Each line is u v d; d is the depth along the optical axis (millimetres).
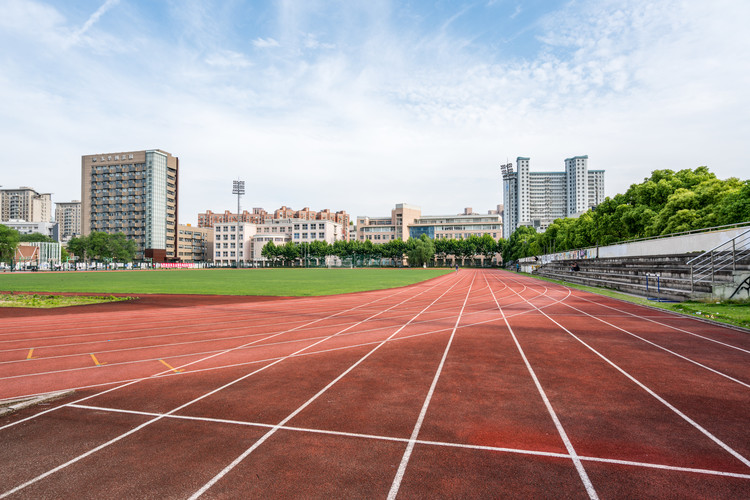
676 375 8375
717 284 18688
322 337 12633
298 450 5262
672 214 33406
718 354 10125
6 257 87688
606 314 17484
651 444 5352
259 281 46031
